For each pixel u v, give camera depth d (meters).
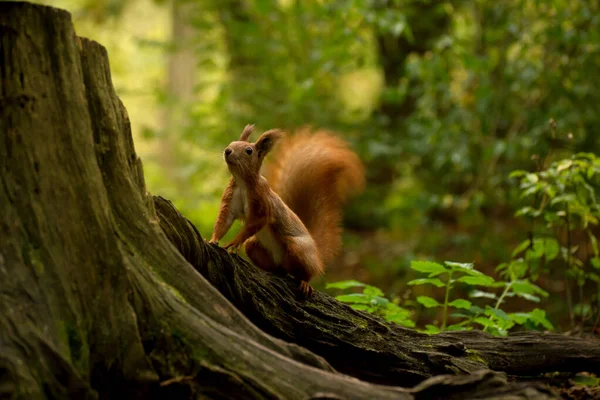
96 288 4.95
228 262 6.23
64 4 30.25
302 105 17.66
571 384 7.66
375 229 21.48
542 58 15.52
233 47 18.64
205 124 17.94
